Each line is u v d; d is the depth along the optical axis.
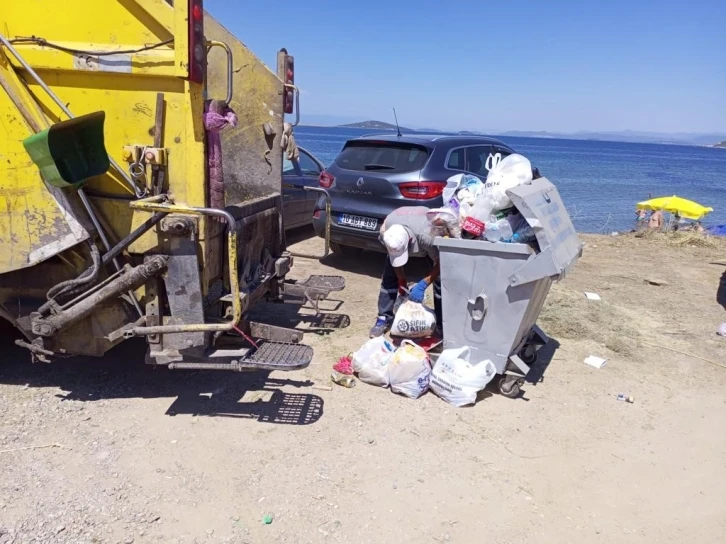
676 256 10.67
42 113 3.58
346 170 7.61
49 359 3.96
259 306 6.42
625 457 3.93
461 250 4.48
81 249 3.72
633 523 3.26
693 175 77.62
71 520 2.96
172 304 3.74
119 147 3.62
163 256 3.66
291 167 9.32
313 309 6.39
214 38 4.80
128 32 3.47
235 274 3.51
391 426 4.08
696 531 3.22
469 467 3.67
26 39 3.53
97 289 3.71
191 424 3.93
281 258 5.55
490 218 4.47
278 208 5.57
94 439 3.68
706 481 3.72
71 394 4.24
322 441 3.82
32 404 4.06
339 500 3.25
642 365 5.50
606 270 9.26
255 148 5.30
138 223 3.68
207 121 3.55
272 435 3.86
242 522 3.03
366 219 7.31
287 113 5.63
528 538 3.07
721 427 4.45
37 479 3.26
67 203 3.54
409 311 4.99
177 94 3.51
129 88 3.54
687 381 5.22
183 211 3.43
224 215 3.43
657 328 6.56
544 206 4.34
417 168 7.00
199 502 3.16
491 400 4.58
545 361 5.44
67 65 3.52
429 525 3.11
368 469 3.56
